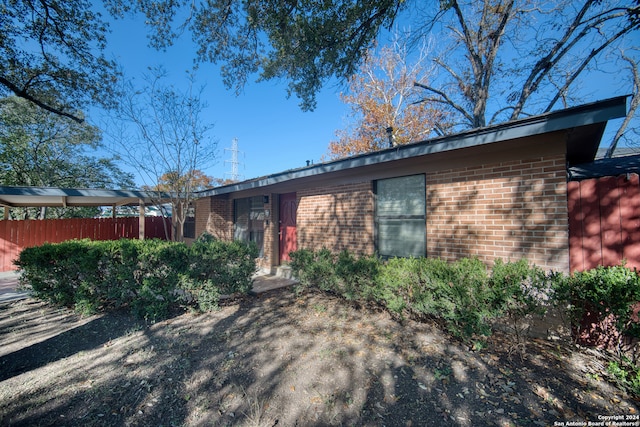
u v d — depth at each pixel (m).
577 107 3.14
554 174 3.83
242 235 10.40
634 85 11.85
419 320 4.27
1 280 8.57
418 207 5.38
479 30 13.16
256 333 4.01
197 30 7.21
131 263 4.80
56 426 2.33
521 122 3.52
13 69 7.66
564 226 3.74
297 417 2.40
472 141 3.95
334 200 6.87
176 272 4.77
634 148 11.45
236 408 2.52
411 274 3.94
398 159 4.84
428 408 2.50
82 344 3.86
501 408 2.48
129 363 3.29
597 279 3.07
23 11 7.09
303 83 7.24
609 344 3.34
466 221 4.64
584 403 2.54
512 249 4.15
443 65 15.79
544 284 3.21
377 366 3.12
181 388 2.81
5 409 2.54
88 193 9.02
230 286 5.20
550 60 12.20
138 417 2.43
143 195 9.88
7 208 11.31
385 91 18.19
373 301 4.90
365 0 5.39
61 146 16.39
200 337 3.93
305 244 7.60
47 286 5.36
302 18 5.50
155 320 4.56
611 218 3.59
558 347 3.45
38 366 3.30
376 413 2.44
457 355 3.33
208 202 10.90
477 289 3.34
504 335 3.88
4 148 14.38
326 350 3.46
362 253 6.16
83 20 7.78
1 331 4.40
